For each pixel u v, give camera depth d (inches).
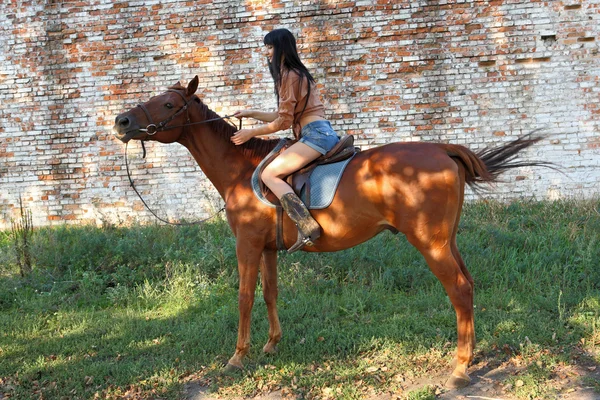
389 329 182.7
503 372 152.8
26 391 156.4
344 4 324.2
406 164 144.2
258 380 156.5
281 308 211.8
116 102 341.4
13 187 350.6
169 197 343.0
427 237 143.4
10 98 346.3
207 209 340.8
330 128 157.8
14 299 237.0
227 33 333.1
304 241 149.9
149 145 341.4
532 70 314.8
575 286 209.0
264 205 156.5
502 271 225.8
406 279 229.9
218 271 248.4
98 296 238.4
